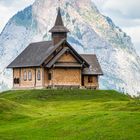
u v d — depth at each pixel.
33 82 145.50
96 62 150.75
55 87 139.62
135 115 67.38
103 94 129.38
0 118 80.94
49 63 140.75
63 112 88.31
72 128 67.19
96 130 64.25
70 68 141.25
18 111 87.12
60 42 141.25
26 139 64.75
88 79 147.38
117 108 82.69
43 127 70.62
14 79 154.75
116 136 61.28
